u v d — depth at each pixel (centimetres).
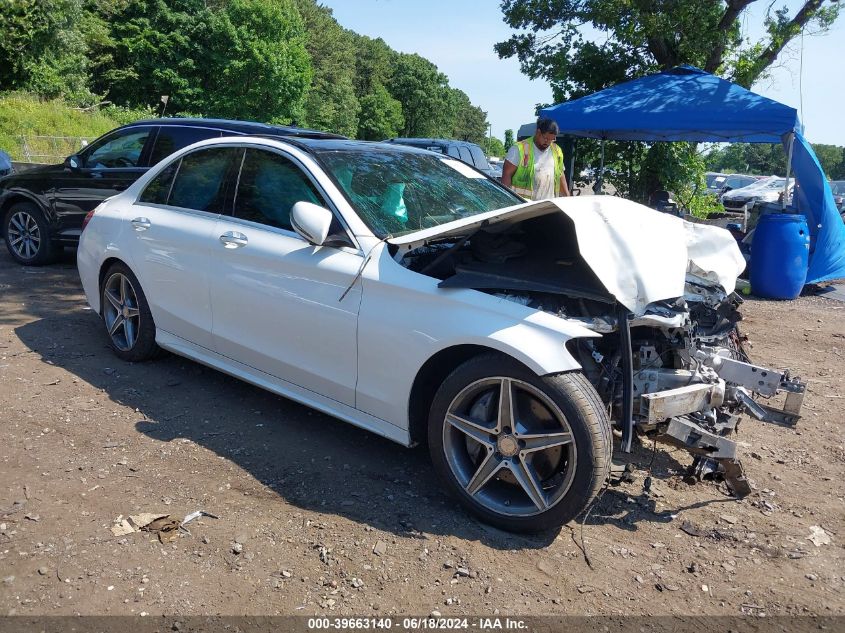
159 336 471
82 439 382
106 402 432
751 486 375
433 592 274
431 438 331
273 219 399
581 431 289
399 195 398
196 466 362
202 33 4916
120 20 4712
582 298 319
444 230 341
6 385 448
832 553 316
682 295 325
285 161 403
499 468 313
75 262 852
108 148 780
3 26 3231
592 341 324
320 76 7400
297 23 5353
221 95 5016
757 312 832
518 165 684
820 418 482
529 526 309
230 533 304
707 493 366
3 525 299
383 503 336
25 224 811
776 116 949
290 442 396
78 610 252
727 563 304
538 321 299
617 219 328
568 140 1306
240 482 349
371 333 343
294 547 297
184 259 437
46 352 513
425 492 350
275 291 384
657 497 359
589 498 295
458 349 324
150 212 471
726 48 1284
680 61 1302
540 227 354
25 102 3073
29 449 367
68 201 779
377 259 349
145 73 4738
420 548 301
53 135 2823
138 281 474
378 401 348
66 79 3581
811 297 951
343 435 409
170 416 419
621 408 317
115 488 335
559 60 1351
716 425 345
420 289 329
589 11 1285
